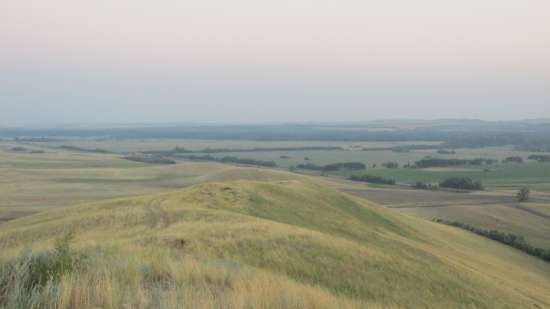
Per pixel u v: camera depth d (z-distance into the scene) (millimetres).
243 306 9398
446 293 28203
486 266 49688
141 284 10633
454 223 82625
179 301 9070
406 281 27141
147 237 25094
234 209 43750
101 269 10695
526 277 51062
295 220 45219
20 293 8148
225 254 23281
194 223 32156
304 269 23891
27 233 37375
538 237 78375
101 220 38344
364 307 14375
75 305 8258
